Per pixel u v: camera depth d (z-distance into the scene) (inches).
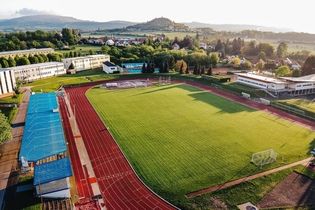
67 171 1744.6
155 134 2573.8
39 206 1560.0
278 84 4008.4
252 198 1658.5
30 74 4869.6
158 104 3540.8
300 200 1642.5
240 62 6574.8
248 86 4439.0
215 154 2177.7
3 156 2154.3
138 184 1811.0
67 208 1547.7
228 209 1566.2
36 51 6688.0
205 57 6461.6
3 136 2165.4
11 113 3095.5
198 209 1568.7
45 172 1738.4
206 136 2519.7
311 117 3038.9
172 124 2824.8
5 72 3774.6
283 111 3302.2
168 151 2236.7
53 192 1626.5
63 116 3095.5
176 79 5147.6
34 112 2896.2
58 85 4512.8
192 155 2165.4
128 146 2335.1
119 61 6614.2
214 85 4594.0
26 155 2034.9
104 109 3336.6
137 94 4062.5
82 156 2182.6
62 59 6112.2
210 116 3073.3
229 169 1958.7
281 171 1931.6
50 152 2079.2
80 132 2642.7
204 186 1770.4
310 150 2240.4
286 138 2484.0
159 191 1728.6
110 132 2632.9
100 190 1748.3
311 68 5049.2
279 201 1632.6
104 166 2033.7
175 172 1930.4
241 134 2566.4
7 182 1806.1
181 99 3782.0
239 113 3196.4
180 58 6530.5
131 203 1627.7
